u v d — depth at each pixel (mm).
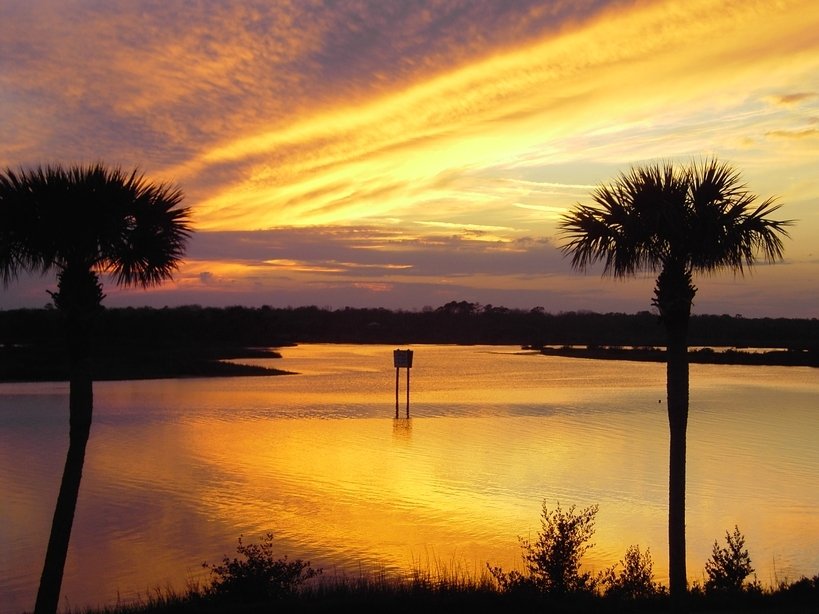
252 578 10828
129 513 17219
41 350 79500
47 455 24547
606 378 65500
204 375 64312
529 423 33562
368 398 45156
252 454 25141
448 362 96750
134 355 82312
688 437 29281
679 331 9398
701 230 8953
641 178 9227
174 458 24266
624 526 16406
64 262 10148
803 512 17516
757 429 31734
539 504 18234
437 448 26531
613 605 10250
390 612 9742
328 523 16516
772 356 98500
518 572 11898
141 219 10203
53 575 9945
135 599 11805
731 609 10188
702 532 15992
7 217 9594
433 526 16328
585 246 9625
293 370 75000
